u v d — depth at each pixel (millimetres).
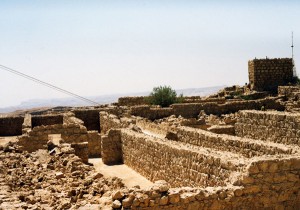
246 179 14273
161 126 34562
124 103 59406
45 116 46562
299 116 22438
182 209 13141
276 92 63844
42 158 23547
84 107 57062
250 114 26453
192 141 23984
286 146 17875
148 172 23375
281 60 65250
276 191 14602
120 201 12812
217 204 13656
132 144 26125
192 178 18094
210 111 48688
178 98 60000
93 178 18078
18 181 17500
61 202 13867
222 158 16172
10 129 46250
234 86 72438
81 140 32906
